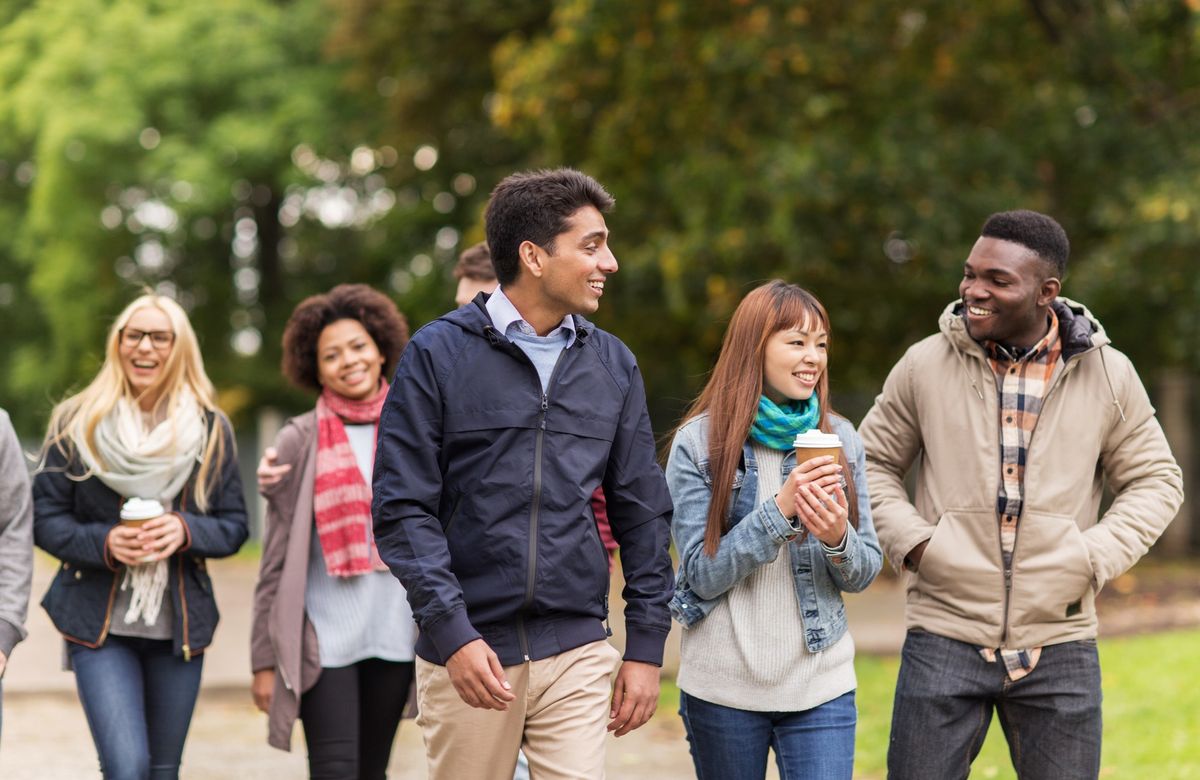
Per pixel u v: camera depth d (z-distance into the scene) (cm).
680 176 1342
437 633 334
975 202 1305
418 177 2164
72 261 2286
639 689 356
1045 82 1398
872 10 1339
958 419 411
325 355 489
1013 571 400
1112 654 899
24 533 435
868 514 389
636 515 367
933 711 404
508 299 360
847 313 1495
